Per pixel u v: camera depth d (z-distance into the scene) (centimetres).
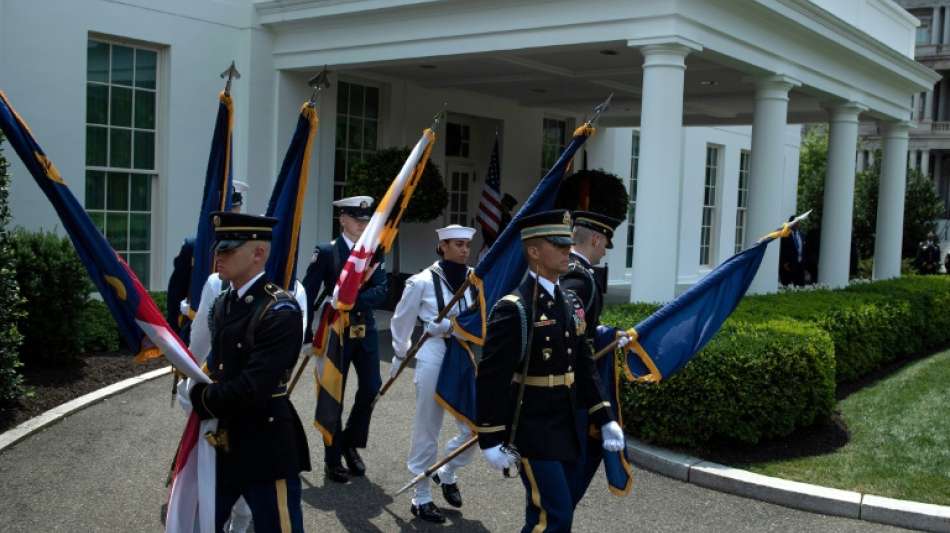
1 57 987
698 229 2144
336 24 1182
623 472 445
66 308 833
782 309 895
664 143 932
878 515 538
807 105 1639
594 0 967
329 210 1353
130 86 1126
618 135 1934
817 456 649
